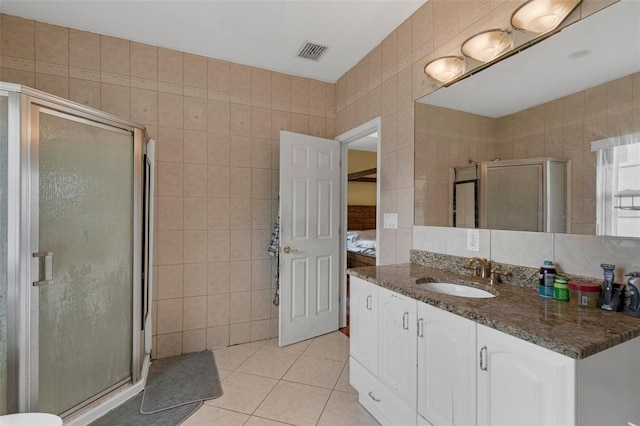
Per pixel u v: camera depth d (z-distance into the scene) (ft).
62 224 5.46
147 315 8.01
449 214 6.35
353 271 6.41
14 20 7.24
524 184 5.03
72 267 5.64
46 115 5.19
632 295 3.64
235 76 9.49
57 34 7.59
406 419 4.97
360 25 7.72
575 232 4.37
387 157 8.13
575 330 3.22
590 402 2.96
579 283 4.09
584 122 4.27
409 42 7.38
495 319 3.58
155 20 7.46
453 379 4.12
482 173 5.70
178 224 8.77
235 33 8.02
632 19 3.83
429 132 6.81
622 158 3.88
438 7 6.56
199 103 9.03
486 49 5.41
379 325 5.65
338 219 10.49
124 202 6.64
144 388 6.97
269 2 6.84
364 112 9.16
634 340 3.33
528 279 4.94
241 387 7.04
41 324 5.14
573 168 4.39
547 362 3.04
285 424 5.76
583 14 4.25
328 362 8.27
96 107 7.92
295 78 10.35
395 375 5.24
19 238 4.85
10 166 4.80
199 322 9.02
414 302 4.82
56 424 3.80
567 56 4.44
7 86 4.74
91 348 5.99
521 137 5.06
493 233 5.52
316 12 7.19
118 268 6.53
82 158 5.77
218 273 9.27
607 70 4.03
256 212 9.76
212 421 5.85
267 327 9.91
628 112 3.84
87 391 5.91
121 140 6.54
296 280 9.48
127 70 8.24
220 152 9.29
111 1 6.77
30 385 4.93
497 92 5.41
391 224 7.97
